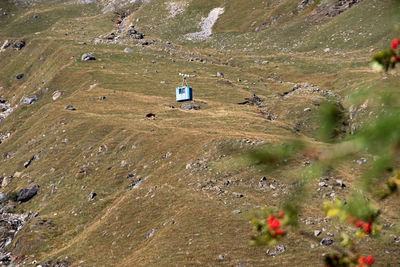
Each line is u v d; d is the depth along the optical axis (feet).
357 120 158.30
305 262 95.40
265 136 191.31
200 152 176.45
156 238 124.26
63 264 135.74
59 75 385.91
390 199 104.83
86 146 235.81
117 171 197.26
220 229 116.67
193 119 249.75
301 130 249.14
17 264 150.10
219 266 102.68
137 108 287.89
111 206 171.12
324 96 306.55
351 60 412.77
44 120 292.61
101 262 129.08
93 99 316.81
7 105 422.00
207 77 378.94
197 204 134.41
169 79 369.30
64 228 168.86
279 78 406.41
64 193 200.03
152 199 151.53
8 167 253.44
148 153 202.49
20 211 203.00
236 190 139.64
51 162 234.17
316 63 424.87
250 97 315.58
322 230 105.40
